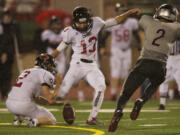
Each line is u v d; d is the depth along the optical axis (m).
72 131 20.16
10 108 21.66
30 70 21.89
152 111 30.95
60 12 53.28
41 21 52.00
